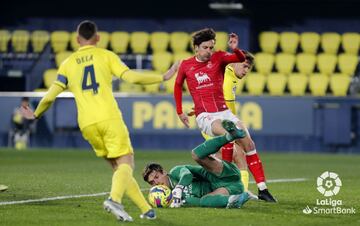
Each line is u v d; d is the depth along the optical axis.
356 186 36.97
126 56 75.56
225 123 26.59
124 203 29.48
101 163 50.88
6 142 66.69
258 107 63.91
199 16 78.19
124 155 24.75
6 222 24.78
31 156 56.94
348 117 63.62
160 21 78.69
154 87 70.56
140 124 64.94
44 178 40.03
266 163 52.53
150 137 64.94
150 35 77.00
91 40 25.44
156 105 64.69
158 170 28.56
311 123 63.69
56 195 32.25
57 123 66.25
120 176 24.38
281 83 70.44
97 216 26.00
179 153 60.75
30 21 79.25
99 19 79.19
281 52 76.25
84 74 24.97
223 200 27.75
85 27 25.36
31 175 41.84
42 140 66.50
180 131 64.50
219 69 29.31
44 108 25.36
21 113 25.31
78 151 62.66
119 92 70.19
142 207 24.83
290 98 63.69
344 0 75.00
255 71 72.81
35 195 32.19
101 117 24.58
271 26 77.00
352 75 72.25
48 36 75.62
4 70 74.69
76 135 66.12
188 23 78.38
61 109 66.12
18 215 26.23
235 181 28.48
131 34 76.06
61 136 66.31
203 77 29.22
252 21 76.31
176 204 27.80
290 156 59.56
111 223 24.48
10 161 52.16
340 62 72.69
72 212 26.95
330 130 63.81
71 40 76.12
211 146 27.20
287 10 76.69
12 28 79.31
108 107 24.73
